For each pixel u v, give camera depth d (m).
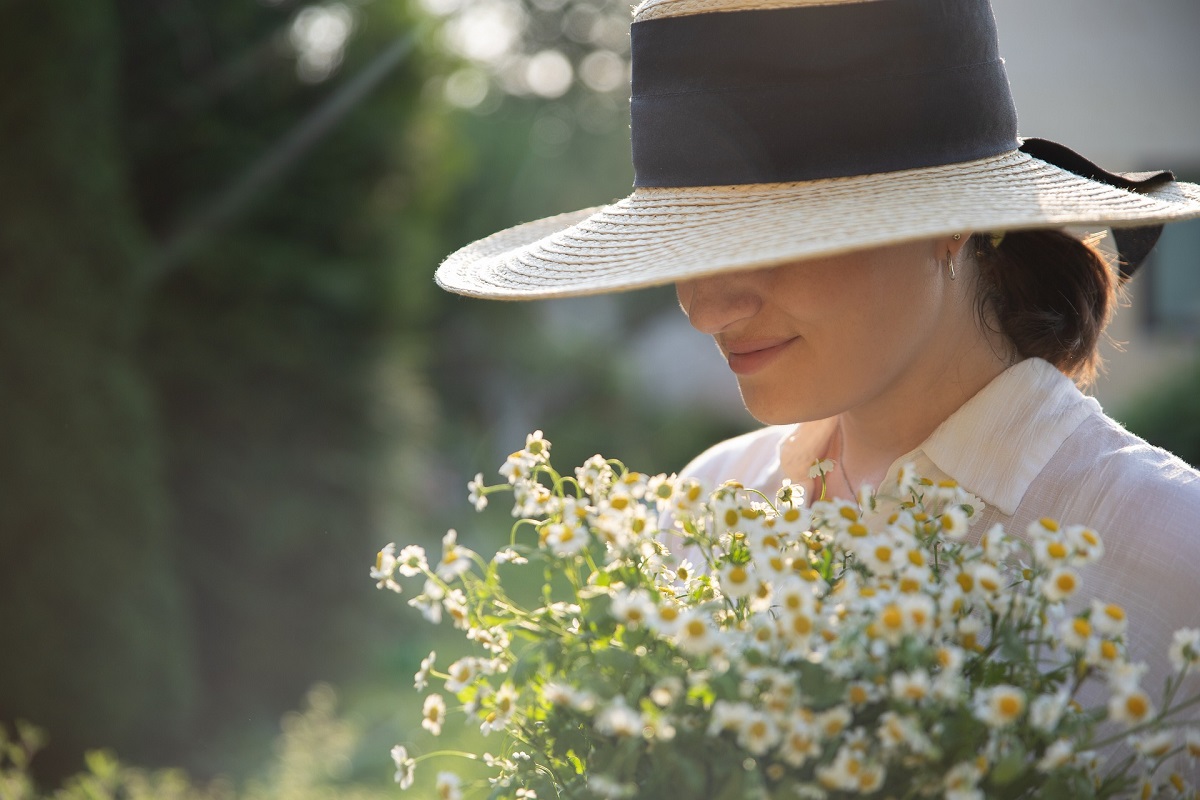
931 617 1.12
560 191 28.11
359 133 8.59
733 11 1.51
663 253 1.49
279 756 6.75
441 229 22.03
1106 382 10.91
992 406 1.60
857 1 1.46
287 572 8.22
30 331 6.28
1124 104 11.05
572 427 22.73
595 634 1.24
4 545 6.21
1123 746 1.37
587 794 1.22
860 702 1.12
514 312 21.94
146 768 6.52
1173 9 10.91
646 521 1.30
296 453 8.26
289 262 8.19
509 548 1.33
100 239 6.61
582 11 27.67
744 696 1.10
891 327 1.49
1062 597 1.17
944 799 1.14
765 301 1.48
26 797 4.11
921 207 1.40
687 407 22.23
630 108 1.68
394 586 1.34
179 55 7.95
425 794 5.36
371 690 8.36
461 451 20.72
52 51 6.31
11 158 6.26
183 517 7.86
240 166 8.07
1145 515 1.48
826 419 1.88
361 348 8.64
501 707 1.25
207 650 7.92
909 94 1.48
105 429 6.52
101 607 6.42
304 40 8.45
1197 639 1.19
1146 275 10.83
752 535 1.24
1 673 6.21
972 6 1.54
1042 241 1.69
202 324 7.94
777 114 1.49
